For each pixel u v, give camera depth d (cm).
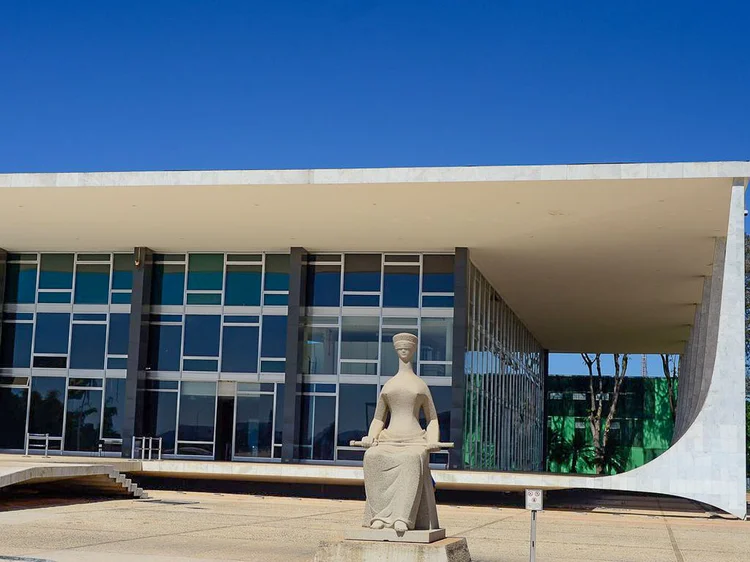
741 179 2067
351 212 2459
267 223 2620
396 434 1147
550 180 2098
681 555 1398
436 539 1108
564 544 1505
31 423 3039
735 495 2180
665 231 2555
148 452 2928
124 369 3009
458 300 2797
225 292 3005
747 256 5134
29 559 1122
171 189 2295
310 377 2894
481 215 2439
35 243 3000
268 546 1337
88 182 2297
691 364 3888
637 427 6350
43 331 3081
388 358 2859
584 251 2855
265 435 2909
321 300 2931
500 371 3638
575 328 4653
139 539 1379
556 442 6438
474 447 2975
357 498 2581
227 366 2964
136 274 2981
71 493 2227
